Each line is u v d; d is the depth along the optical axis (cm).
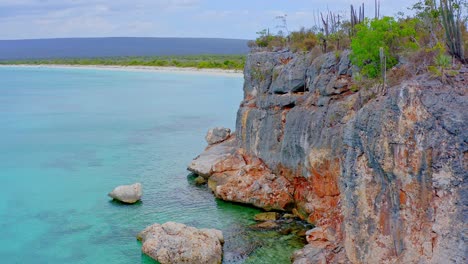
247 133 4366
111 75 16038
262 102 4141
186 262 2842
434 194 1852
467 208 1750
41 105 9700
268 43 5259
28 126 7494
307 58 3766
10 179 4753
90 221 3631
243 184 3916
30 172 4997
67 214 3797
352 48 3036
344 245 2392
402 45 2823
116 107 9425
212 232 3077
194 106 9356
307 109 3509
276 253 2981
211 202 3950
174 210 3794
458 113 1845
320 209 3288
